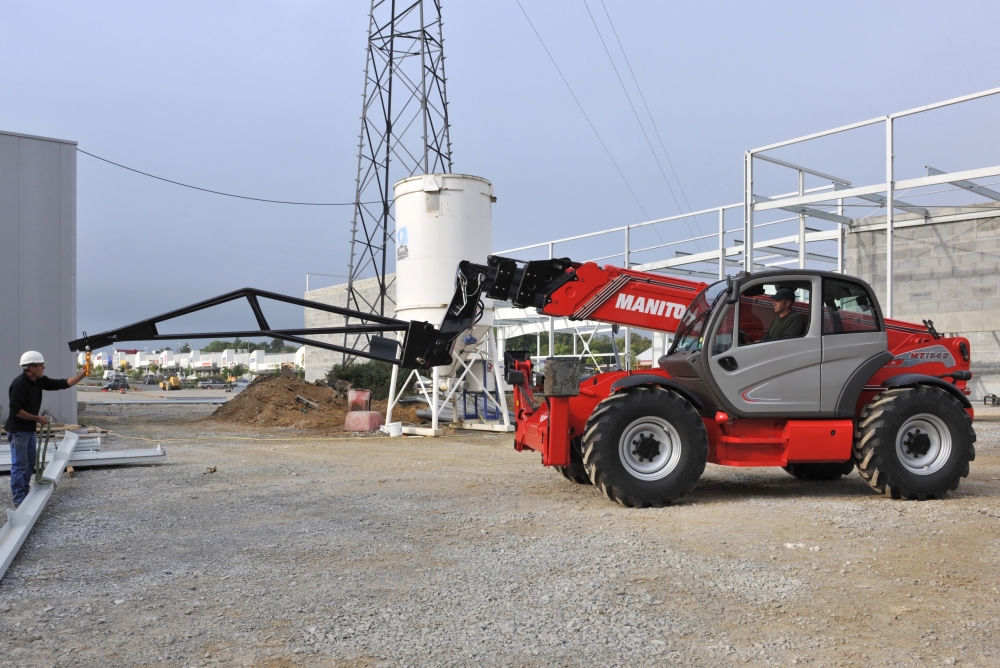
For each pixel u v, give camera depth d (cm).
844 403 746
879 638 379
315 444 1377
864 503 727
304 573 504
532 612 420
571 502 750
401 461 1106
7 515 692
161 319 773
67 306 1603
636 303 837
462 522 656
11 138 1559
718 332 747
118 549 575
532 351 3766
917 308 2209
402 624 404
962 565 503
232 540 599
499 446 1338
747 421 757
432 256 1511
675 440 725
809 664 349
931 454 751
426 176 1517
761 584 464
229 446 1334
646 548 552
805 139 1638
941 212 2164
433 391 1559
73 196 1619
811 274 751
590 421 726
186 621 414
